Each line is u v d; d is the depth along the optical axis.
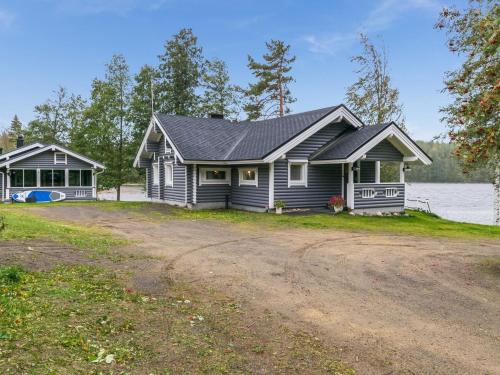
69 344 3.79
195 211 18.14
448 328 4.97
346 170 18.28
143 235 11.48
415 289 6.65
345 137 18.62
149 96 32.41
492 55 7.17
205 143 19.59
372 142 16.92
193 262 8.05
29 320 4.23
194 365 3.64
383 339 4.57
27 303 4.72
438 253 9.71
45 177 26.02
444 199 45.19
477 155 7.62
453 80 8.52
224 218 15.70
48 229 10.74
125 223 14.28
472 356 4.21
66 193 26.58
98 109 30.53
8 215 14.40
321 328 4.83
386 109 26.25
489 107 7.08
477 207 34.81
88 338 3.97
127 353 3.75
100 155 30.98
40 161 25.78
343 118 18.44
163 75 33.44
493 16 7.39
